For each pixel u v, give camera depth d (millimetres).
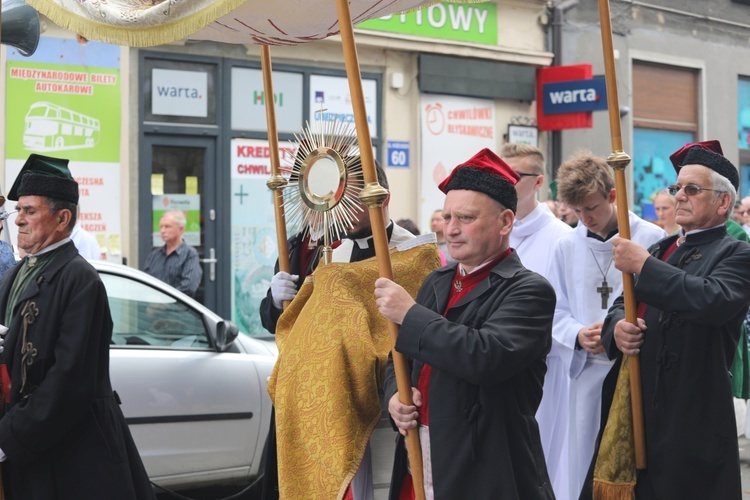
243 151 10797
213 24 3459
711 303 3438
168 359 5488
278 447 3457
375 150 11742
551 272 4680
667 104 14836
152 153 10234
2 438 3551
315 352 3447
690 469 3582
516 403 2982
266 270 10984
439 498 2910
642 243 4504
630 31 14133
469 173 3039
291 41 3701
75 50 9688
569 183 4430
